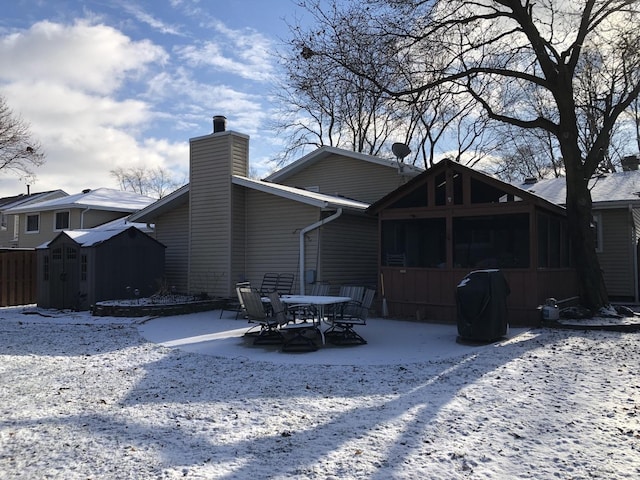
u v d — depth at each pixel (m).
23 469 3.76
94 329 11.02
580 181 12.12
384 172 18.12
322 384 6.32
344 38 13.49
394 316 12.48
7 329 11.06
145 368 7.32
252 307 9.20
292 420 4.91
